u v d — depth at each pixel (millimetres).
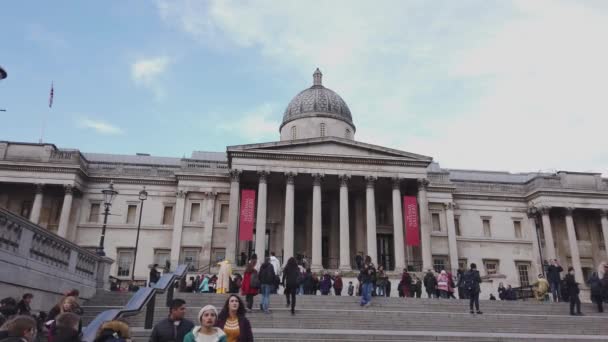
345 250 46625
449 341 16984
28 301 13695
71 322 7551
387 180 50656
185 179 54938
